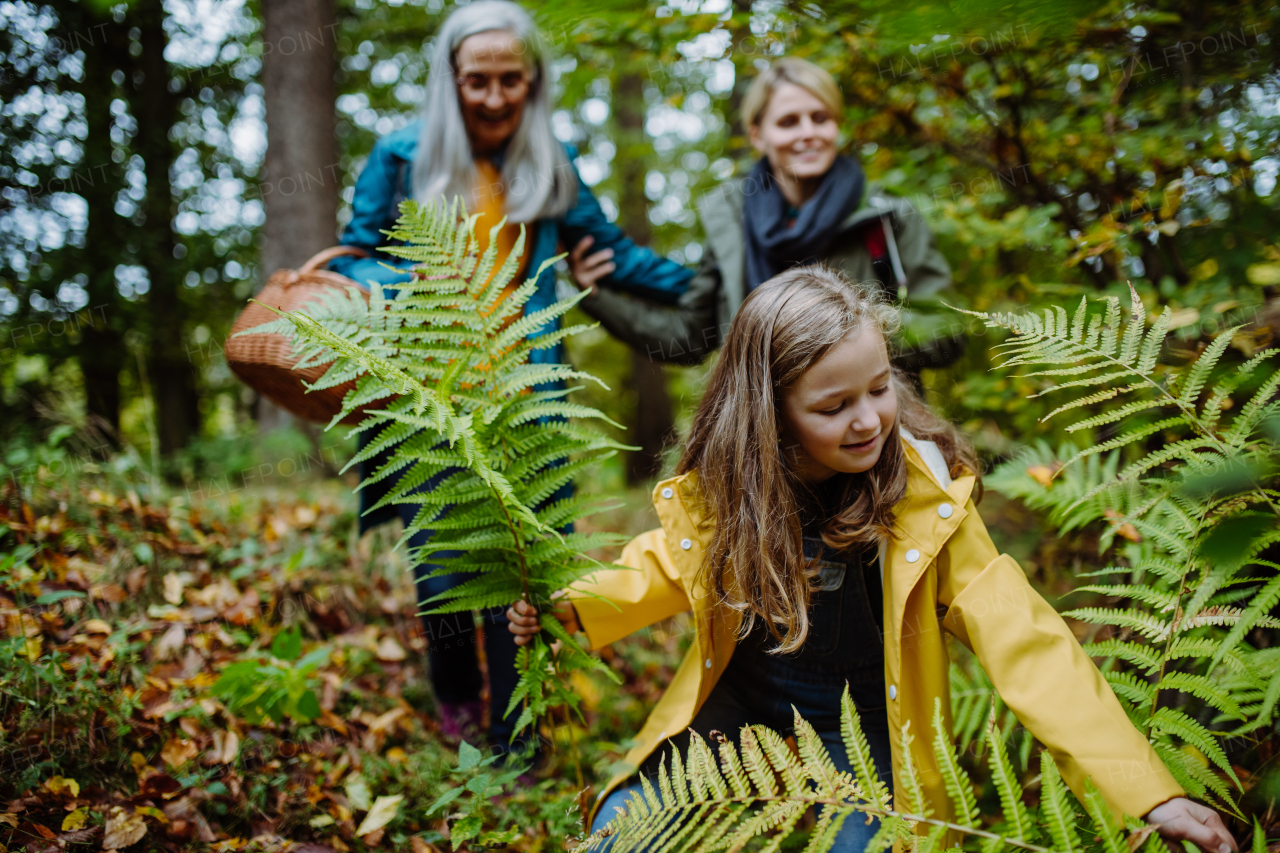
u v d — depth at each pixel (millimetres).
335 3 5727
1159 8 2088
